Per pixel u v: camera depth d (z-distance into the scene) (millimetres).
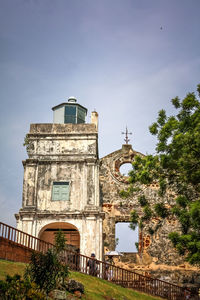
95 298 18828
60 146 29109
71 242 28656
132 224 25547
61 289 17812
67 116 33438
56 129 29594
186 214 22375
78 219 27141
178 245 21125
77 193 27906
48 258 16609
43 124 29734
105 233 29969
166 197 31516
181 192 24422
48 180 28266
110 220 31297
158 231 30734
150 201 31562
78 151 28953
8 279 14617
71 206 27562
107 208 31672
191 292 23734
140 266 29906
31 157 28922
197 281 29203
